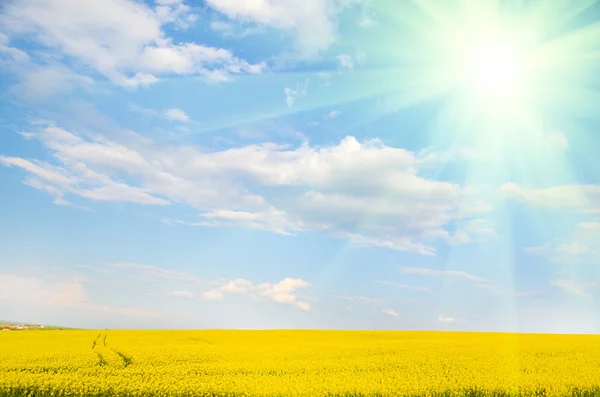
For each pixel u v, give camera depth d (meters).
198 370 19.44
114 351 24.95
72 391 14.87
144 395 14.85
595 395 15.79
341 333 45.50
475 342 33.59
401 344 31.92
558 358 23.64
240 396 14.73
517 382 16.58
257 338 38.50
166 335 39.66
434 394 15.44
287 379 17.17
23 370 19.14
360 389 15.07
